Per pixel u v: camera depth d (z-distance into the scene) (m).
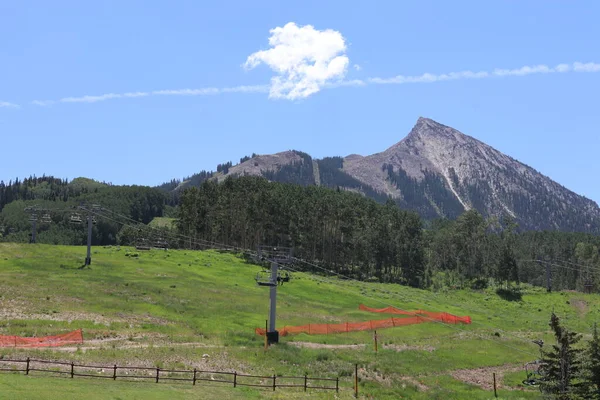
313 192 196.00
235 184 182.88
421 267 163.38
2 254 112.69
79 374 43.38
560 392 55.34
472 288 158.75
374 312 101.88
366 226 168.25
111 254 127.06
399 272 172.12
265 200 159.62
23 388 36.78
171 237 168.88
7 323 63.09
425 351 74.94
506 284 166.88
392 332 86.00
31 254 115.81
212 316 81.62
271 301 68.88
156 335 65.62
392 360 67.62
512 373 68.69
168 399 40.22
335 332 81.19
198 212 166.25
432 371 65.94
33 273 97.56
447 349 77.81
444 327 94.69
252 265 136.00
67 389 38.44
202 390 44.59
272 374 54.47
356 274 162.25
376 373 61.22
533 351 82.00
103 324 68.75
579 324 118.06
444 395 56.09
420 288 155.25
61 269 103.94
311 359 62.62
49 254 117.62
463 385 61.00
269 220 159.25
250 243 165.75
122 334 64.44
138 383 43.97
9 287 84.19
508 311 131.88
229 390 46.00
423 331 89.56
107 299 83.88
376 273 167.12
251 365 56.81
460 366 69.81
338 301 109.12
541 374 63.16
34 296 80.00
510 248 163.00
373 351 71.06
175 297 90.31
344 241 163.38
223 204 166.00
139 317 75.62
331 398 48.00
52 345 55.12
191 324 74.50
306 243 161.88
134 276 104.12
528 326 111.19
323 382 54.16
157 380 45.31
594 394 53.78
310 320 87.69
